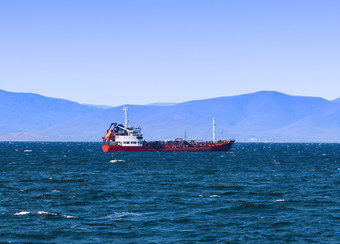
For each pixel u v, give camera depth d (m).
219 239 53.12
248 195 87.44
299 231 56.97
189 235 54.84
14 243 50.69
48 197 82.81
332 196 86.31
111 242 51.59
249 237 54.06
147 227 58.72
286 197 84.69
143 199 81.31
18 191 91.06
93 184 105.62
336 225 60.25
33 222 60.56
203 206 74.06
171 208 72.12
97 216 65.31
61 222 60.91
